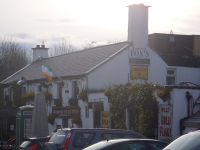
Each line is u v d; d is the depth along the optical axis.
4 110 22.92
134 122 15.47
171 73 23.81
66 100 23.36
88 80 21.05
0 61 53.09
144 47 22.55
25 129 19.27
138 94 14.66
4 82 35.59
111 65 21.72
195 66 25.34
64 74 23.73
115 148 7.19
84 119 20.98
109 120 17.72
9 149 20.42
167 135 13.88
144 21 22.69
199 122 12.97
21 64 55.00
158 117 14.45
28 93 28.95
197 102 13.99
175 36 27.47
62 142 9.38
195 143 6.13
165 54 24.88
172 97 13.84
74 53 29.69
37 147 11.91
